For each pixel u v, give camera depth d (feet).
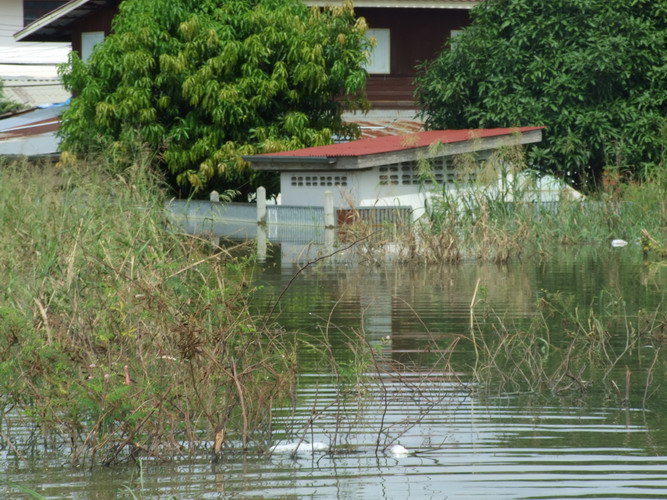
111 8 261.24
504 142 182.91
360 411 48.21
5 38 398.83
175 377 44.29
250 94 207.31
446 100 207.10
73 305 48.73
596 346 64.95
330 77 212.43
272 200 214.90
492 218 143.02
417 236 140.46
